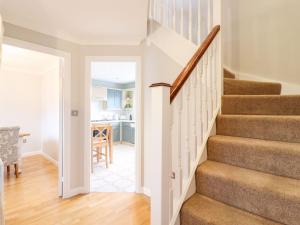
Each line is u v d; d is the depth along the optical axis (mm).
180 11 2660
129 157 5012
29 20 2254
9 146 3291
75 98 2756
